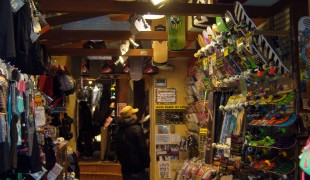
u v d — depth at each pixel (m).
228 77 4.45
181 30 5.75
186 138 6.69
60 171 4.46
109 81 10.97
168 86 7.19
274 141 3.34
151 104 7.25
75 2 3.69
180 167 6.08
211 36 4.75
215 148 4.98
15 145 2.56
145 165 5.63
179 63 7.24
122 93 9.45
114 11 3.74
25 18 2.66
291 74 3.47
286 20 3.74
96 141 10.90
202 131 5.84
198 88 6.05
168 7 3.82
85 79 9.80
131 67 6.84
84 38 5.17
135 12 3.77
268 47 3.44
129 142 5.57
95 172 9.02
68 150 6.67
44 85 5.19
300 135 3.18
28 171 3.24
